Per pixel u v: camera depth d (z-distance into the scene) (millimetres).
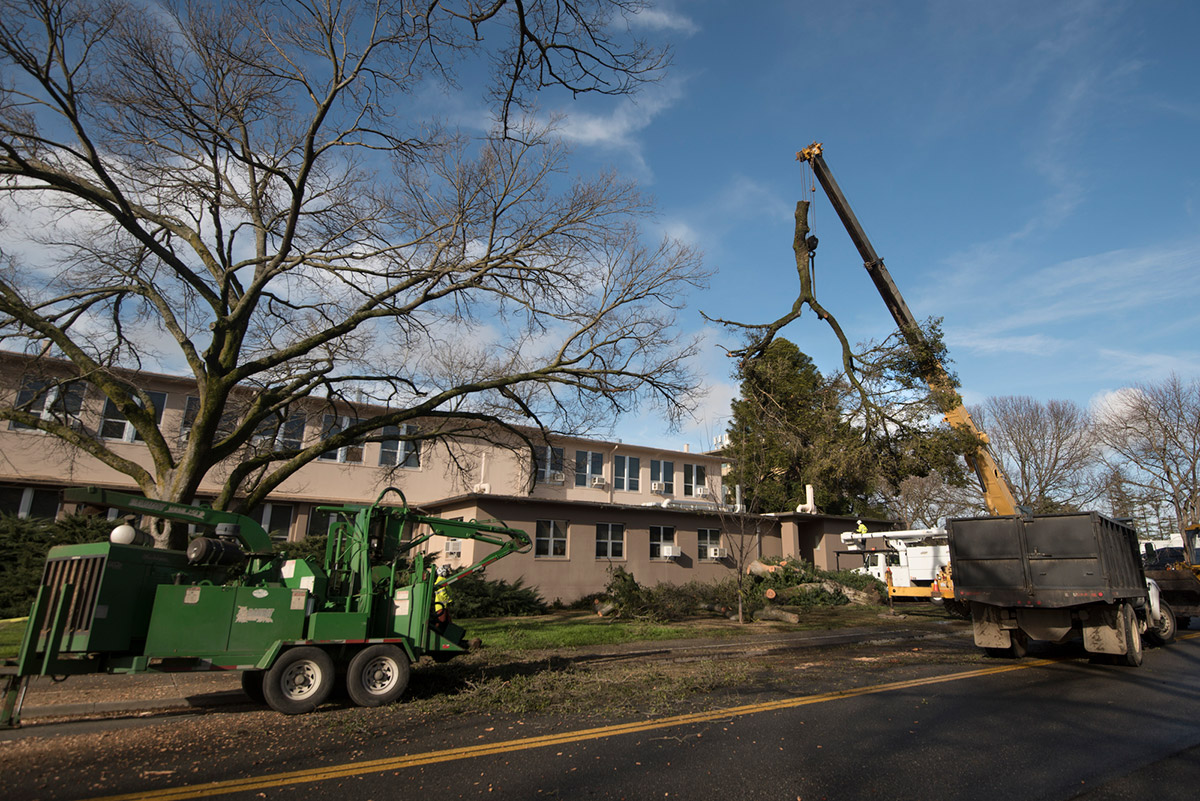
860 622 19500
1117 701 8352
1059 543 11609
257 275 14711
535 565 23547
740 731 6805
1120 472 42406
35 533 17719
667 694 8625
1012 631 12414
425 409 15750
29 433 20891
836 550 31297
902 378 17484
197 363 14422
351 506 9273
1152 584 14766
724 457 27875
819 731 6797
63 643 7027
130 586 7363
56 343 13805
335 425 17781
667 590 21984
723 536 28953
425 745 6344
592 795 4984
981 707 7953
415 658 8562
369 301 15336
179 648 7398
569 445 30672
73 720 7426
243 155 14625
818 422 17453
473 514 23109
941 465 17203
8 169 11758
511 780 5324
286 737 6664
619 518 25953
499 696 8500
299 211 14094
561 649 13398
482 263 15867
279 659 7781
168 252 13133
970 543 12477
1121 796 5012
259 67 13562
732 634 16156
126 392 14422
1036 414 44281
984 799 4922
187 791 5070
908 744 6320
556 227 16219
